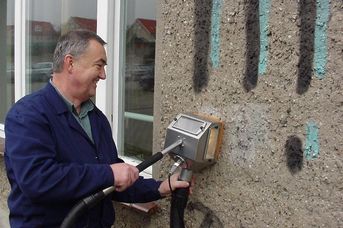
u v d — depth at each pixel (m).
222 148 2.28
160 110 2.53
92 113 2.20
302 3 1.94
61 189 1.90
